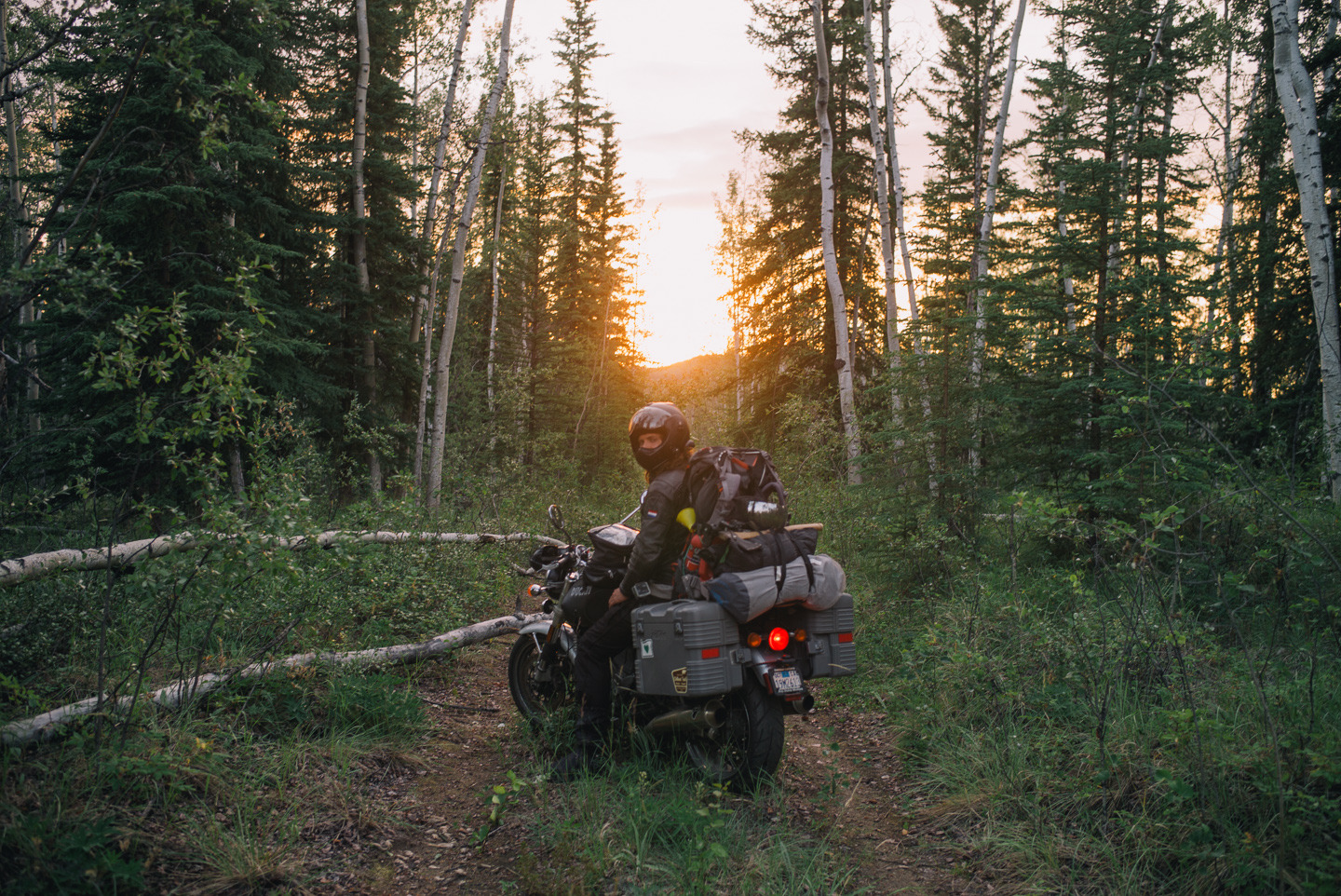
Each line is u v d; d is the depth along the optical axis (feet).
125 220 30.19
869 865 10.50
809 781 13.10
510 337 90.33
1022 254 28.96
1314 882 8.28
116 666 13.55
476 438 57.67
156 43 13.19
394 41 57.62
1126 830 10.17
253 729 12.77
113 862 8.41
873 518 24.94
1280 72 30.81
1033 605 16.75
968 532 23.32
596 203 98.22
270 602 15.71
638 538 12.40
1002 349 25.54
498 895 9.57
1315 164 30.12
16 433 17.17
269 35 35.58
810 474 45.73
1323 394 29.58
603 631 13.10
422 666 17.90
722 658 11.58
